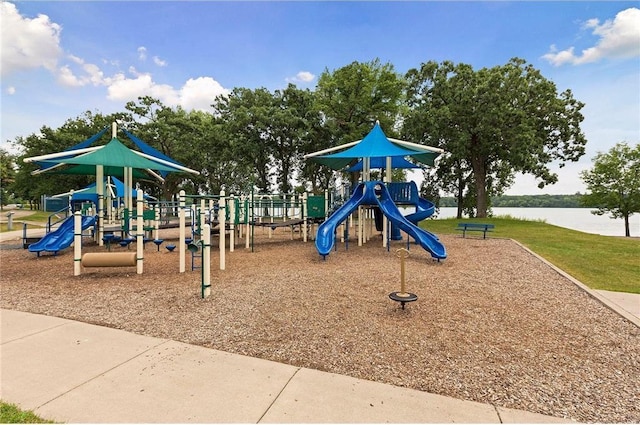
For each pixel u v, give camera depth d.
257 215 15.72
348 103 25.80
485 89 22.00
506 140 22.16
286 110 27.64
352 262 8.45
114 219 12.94
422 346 3.72
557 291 5.91
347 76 26.12
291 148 29.39
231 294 5.66
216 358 3.39
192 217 10.24
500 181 30.20
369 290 5.88
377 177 31.42
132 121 29.98
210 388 2.82
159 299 5.42
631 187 22.56
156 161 11.95
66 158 10.03
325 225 10.09
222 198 7.83
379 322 4.40
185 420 2.38
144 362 3.29
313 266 7.98
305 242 12.64
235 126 28.06
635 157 22.81
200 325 4.32
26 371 3.08
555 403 2.68
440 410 2.54
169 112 30.91
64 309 4.95
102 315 4.69
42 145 32.69
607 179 23.52
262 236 14.80
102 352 3.50
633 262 8.62
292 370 3.15
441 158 26.77
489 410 2.56
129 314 4.73
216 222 12.56
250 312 4.79
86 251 10.51
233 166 33.84
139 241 7.27
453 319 4.54
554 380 3.04
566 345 3.78
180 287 6.15
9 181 52.38
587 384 2.98
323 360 3.38
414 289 5.95
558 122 22.86
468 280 6.60
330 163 16.30
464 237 13.57
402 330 4.15
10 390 2.76
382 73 25.89
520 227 18.59
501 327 4.29
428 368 3.23
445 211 61.59
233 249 10.75
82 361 3.29
